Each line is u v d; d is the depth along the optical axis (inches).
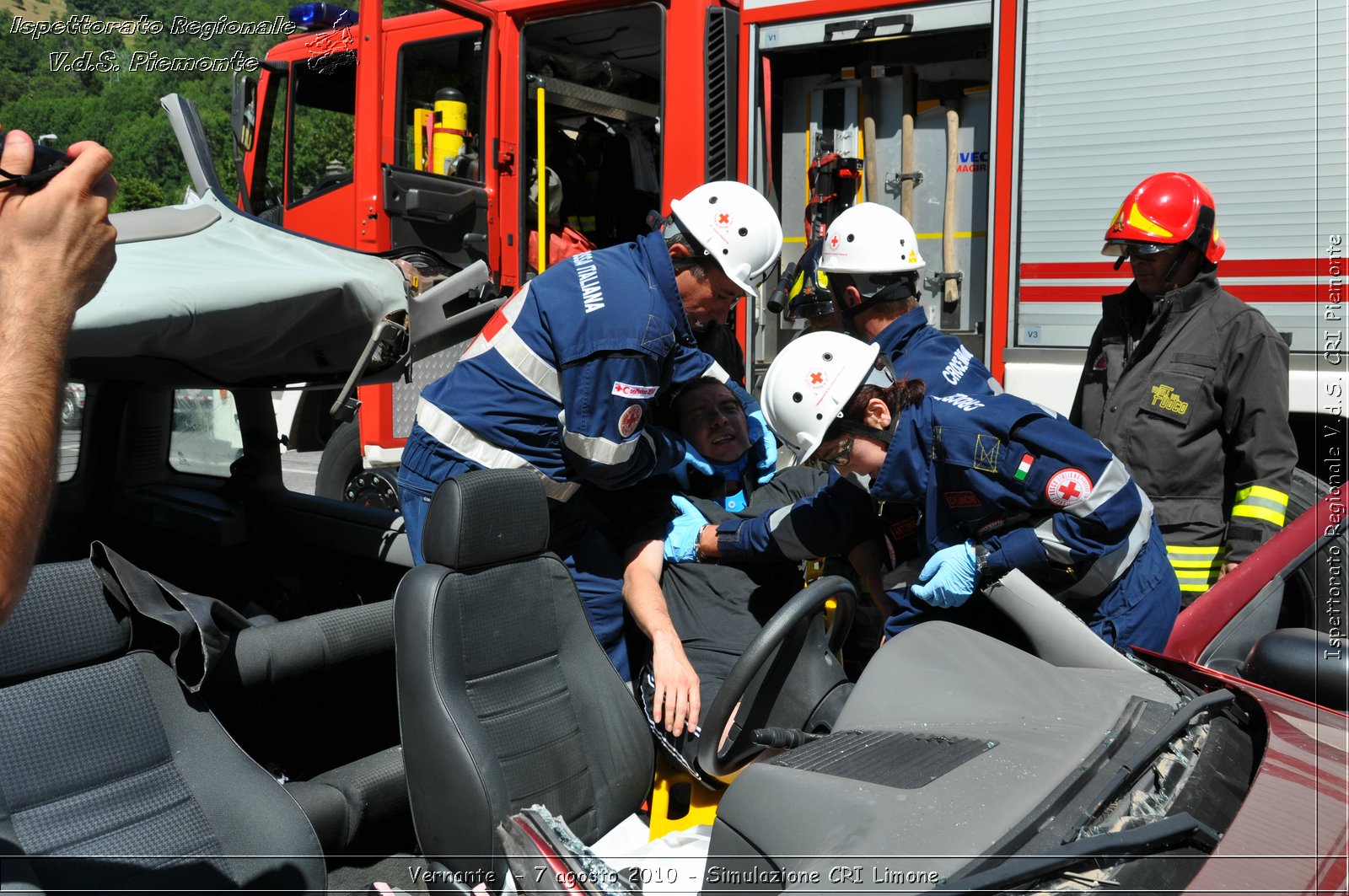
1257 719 72.2
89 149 44.1
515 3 204.5
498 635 82.7
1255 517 114.1
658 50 224.7
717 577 103.9
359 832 88.5
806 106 190.7
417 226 199.8
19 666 69.4
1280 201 147.6
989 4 165.5
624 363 93.7
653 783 91.4
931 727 67.4
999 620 93.0
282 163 229.9
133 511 126.6
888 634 98.7
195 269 89.7
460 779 76.5
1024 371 167.9
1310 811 58.7
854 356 89.8
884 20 173.2
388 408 204.1
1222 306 118.7
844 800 56.0
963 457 84.9
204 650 76.9
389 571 117.2
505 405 99.3
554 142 229.3
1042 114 163.8
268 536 125.6
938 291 182.7
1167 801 59.2
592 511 109.8
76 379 107.7
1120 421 123.6
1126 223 120.4
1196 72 151.9
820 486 120.0
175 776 73.9
